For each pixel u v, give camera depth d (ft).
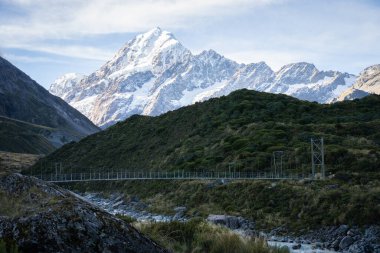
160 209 305.53
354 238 174.40
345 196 209.56
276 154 329.31
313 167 269.44
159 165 427.74
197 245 62.80
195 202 290.76
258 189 259.19
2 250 38.78
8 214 44.91
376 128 351.67
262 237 67.41
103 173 469.16
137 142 524.93
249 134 395.34
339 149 295.89
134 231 47.14
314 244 177.99
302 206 219.61
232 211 251.19
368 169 265.54
